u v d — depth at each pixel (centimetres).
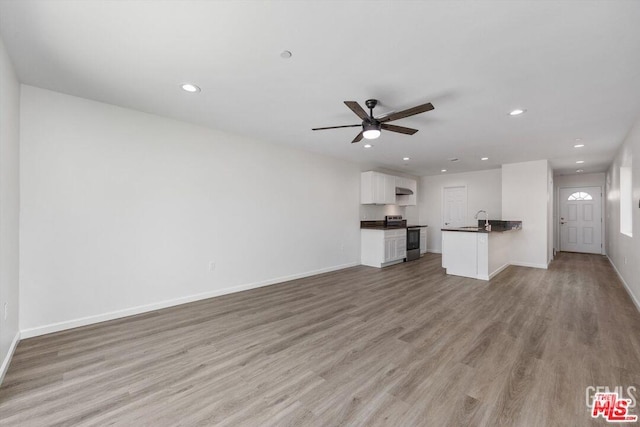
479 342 255
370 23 176
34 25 179
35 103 268
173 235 356
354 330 283
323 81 253
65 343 253
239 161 421
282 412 167
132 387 191
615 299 381
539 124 362
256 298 389
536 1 157
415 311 337
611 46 197
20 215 259
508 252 627
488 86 260
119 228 315
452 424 157
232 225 414
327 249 566
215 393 184
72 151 287
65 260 283
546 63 220
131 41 196
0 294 201
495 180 724
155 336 269
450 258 539
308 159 528
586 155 543
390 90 269
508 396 180
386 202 671
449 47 201
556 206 834
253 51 208
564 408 169
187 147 367
